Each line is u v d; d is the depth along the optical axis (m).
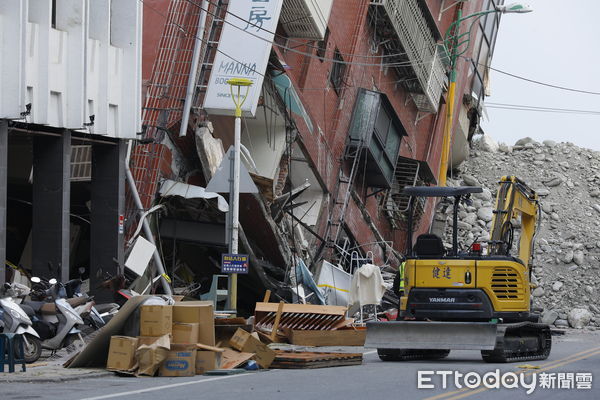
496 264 31.20
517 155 98.00
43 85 36.50
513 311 31.08
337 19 59.72
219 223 49.09
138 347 25.38
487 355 30.14
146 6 49.47
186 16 48.72
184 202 47.84
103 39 39.91
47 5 36.59
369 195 66.56
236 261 37.62
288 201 54.25
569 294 72.81
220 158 47.62
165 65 48.16
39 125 37.09
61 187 37.75
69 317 28.83
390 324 30.50
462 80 85.69
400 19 64.94
